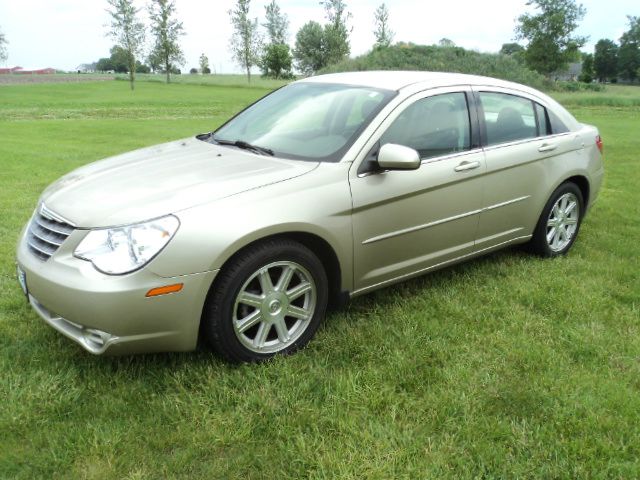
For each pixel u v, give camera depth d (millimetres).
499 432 2619
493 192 4184
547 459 2488
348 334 3508
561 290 4242
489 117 4250
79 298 2719
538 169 4535
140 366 3098
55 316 2992
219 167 3363
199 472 2387
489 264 4750
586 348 3381
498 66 50188
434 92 3939
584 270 4699
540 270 4645
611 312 3920
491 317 3752
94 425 2639
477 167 4016
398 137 3633
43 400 2803
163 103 31844
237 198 2979
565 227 5082
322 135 3652
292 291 3223
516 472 2393
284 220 3023
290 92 4414
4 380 2953
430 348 3357
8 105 28547
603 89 56938
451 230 3971
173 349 2920
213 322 2949
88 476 2352
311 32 76312
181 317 2828
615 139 15359
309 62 77938
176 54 64125
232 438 2557
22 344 3346
